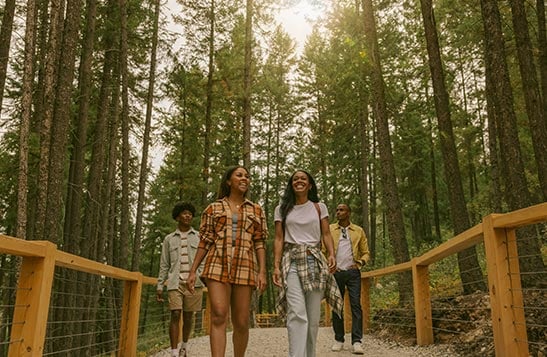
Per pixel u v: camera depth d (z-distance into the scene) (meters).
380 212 27.25
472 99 22.03
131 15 14.25
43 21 11.39
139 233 13.77
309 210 4.43
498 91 8.00
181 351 6.19
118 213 18.25
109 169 12.67
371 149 27.56
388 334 7.94
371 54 11.19
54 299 10.98
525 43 9.94
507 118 7.91
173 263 6.20
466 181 29.92
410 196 29.11
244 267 3.82
